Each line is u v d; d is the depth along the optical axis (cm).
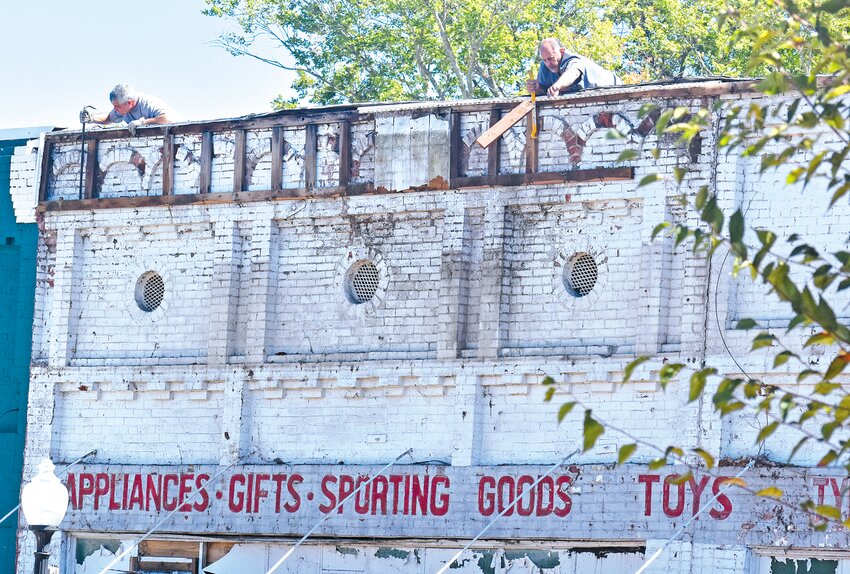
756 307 2798
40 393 3422
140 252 3394
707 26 5275
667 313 2866
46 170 3475
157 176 3378
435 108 3098
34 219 3478
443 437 3053
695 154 2853
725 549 2752
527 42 5206
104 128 3412
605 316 2939
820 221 2764
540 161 3016
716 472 2773
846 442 1446
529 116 3020
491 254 3034
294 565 3166
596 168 2938
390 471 3064
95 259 3438
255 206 3269
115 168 3425
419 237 3130
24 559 3381
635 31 5344
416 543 3053
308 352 3212
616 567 2867
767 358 2756
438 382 3044
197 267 3328
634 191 2908
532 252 3023
